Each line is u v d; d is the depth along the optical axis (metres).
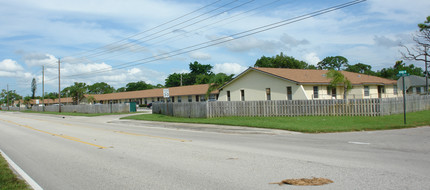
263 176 6.71
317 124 18.05
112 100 78.12
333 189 5.62
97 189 6.30
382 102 21.47
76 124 27.02
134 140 13.86
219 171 7.32
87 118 37.44
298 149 10.21
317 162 8.00
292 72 33.25
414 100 25.83
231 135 15.38
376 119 19.69
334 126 16.95
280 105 23.81
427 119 19.41
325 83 30.39
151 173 7.41
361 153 9.21
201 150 10.47
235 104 25.05
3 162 9.27
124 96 72.12
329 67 76.12
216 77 35.41
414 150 9.61
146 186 6.32
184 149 10.78
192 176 6.95
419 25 38.50
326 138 13.09
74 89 80.38
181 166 8.02
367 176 6.46
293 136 14.21
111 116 38.91
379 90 37.81
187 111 27.23
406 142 11.35
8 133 20.09
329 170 7.07
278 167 7.52
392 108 22.58
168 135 15.77
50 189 6.42
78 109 55.62
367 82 34.22
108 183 6.70
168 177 6.96
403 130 15.44
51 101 115.31
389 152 9.32
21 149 12.55
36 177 7.53
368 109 21.67
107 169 8.06
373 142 11.52
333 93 32.38
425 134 13.60
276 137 13.98
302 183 6.09
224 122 20.83
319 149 10.12
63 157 10.19
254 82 33.66
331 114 23.05
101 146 12.32
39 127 24.50
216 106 25.27
